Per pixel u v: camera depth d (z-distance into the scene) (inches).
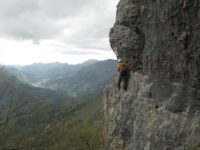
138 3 895.1
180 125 657.0
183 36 629.0
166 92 719.1
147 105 797.2
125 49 930.7
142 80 842.2
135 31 918.4
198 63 599.2
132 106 876.6
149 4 776.9
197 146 605.3
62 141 1583.4
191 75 626.8
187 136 634.8
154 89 776.3
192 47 612.1
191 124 631.2
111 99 1083.3
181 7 623.5
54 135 1561.3
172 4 648.4
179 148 650.8
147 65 825.5
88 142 1711.4
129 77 932.0
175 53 667.4
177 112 678.5
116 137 991.6
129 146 901.8
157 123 725.9
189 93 642.2
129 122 897.5
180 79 665.0
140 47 903.1
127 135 934.4
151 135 743.1
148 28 799.7
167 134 684.7
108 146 1041.5
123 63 940.6
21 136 1454.2
